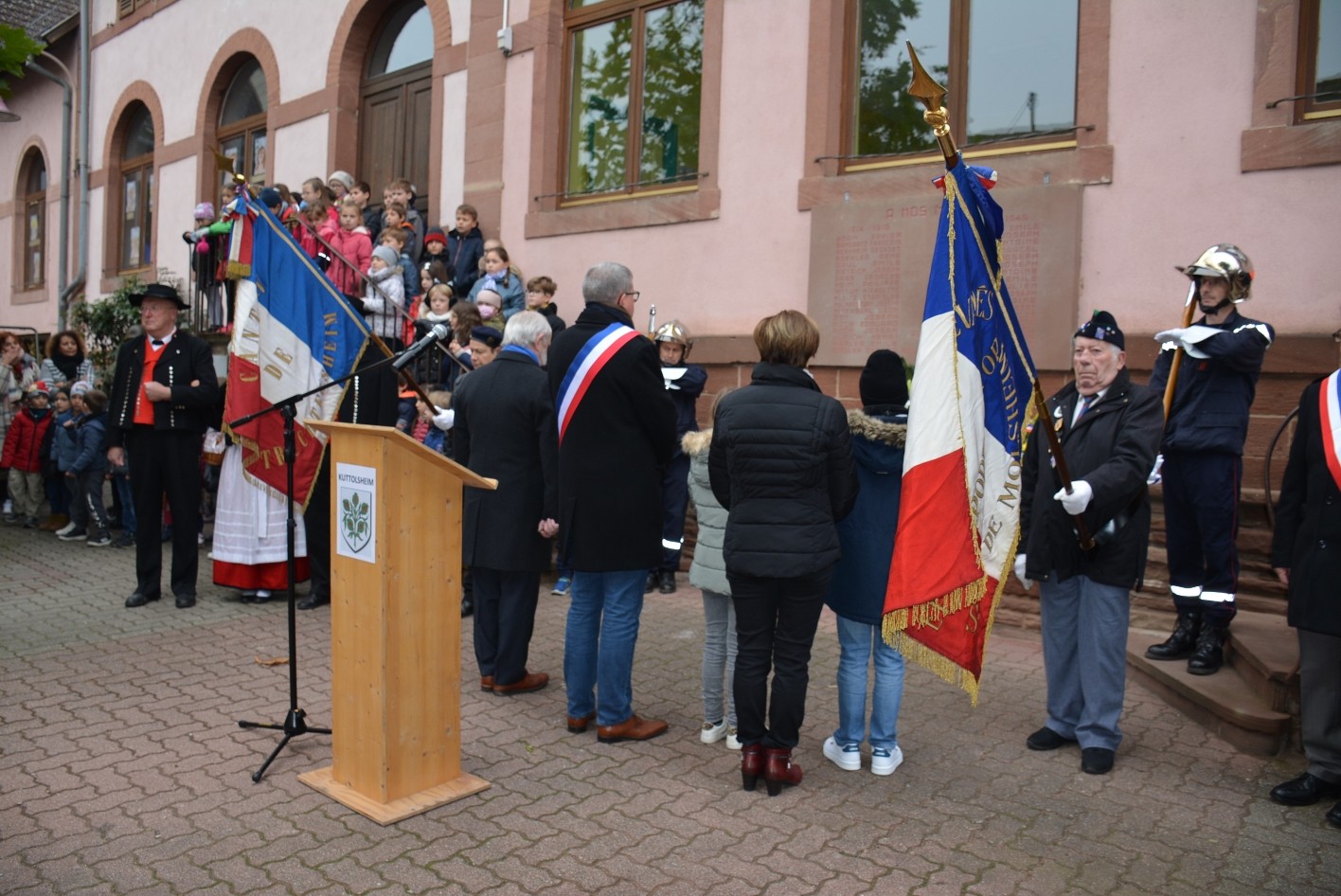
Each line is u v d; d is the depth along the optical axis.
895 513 4.11
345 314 6.84
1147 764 4.32
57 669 5.42
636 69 8.70
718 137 7.95
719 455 4.01
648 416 4.33
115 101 15.59
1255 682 4.72
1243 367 4.79
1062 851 3.54
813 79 7.45
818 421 3.83
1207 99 5.96
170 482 6.77
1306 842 3.62
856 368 7.21
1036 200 6.43
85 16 15.90
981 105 6.95
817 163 7.44
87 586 7.46
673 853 3.46
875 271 7.10
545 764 4.23
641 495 4.35
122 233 15.80
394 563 3.70
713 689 4.47
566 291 8.95
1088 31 6.32
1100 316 4.39
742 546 3.85
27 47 6.64
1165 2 6.09
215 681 5.23
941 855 3.48
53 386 10.51
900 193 7.03
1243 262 4.79
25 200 18.12
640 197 8.58
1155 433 4.21
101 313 13.07
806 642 3.93
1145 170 6.15
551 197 9.19
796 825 3.70
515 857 3.41
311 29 12.07
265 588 6.94
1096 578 4.22
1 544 9.39
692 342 7.91
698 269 8.08
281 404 4.27
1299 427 4.04
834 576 4.20
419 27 11.19
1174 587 5.21
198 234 10.60
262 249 6.60
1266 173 5.79
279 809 3.74
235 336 6.53
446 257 9.47
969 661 3.89
